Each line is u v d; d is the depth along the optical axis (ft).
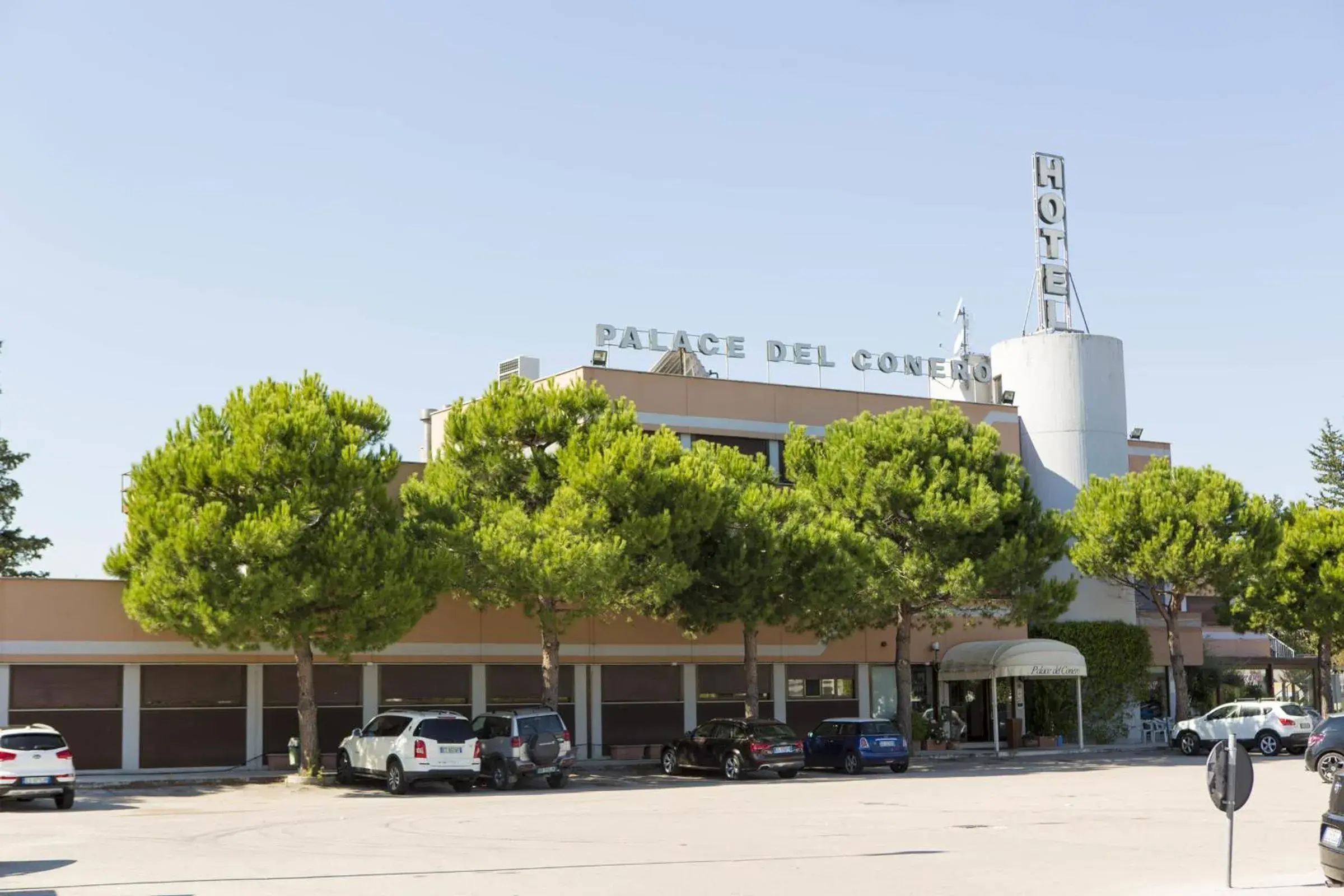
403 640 138.92
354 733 116.16
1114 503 168.45
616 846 68.39
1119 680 181.98
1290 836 72.28
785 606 137.39
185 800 103.04
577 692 149.07
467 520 125.08
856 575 136.36
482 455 130.82
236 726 131.03
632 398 155.43
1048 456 191.83
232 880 55.83
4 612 121.80
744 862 61.46
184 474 112.57
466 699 143.02
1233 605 179.52
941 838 72.13
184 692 129.29
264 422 112.57
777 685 161.89
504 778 113.80
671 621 152.35
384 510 119.34
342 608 113.39
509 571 120.78
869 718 142.00
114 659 125.39
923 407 176.76
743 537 134.72
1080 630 181.16
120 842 71.82
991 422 186.70
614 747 149.07
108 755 125.29
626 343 160.45
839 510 150.92
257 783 118.52
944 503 146.51
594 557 118.83
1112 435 193.57
